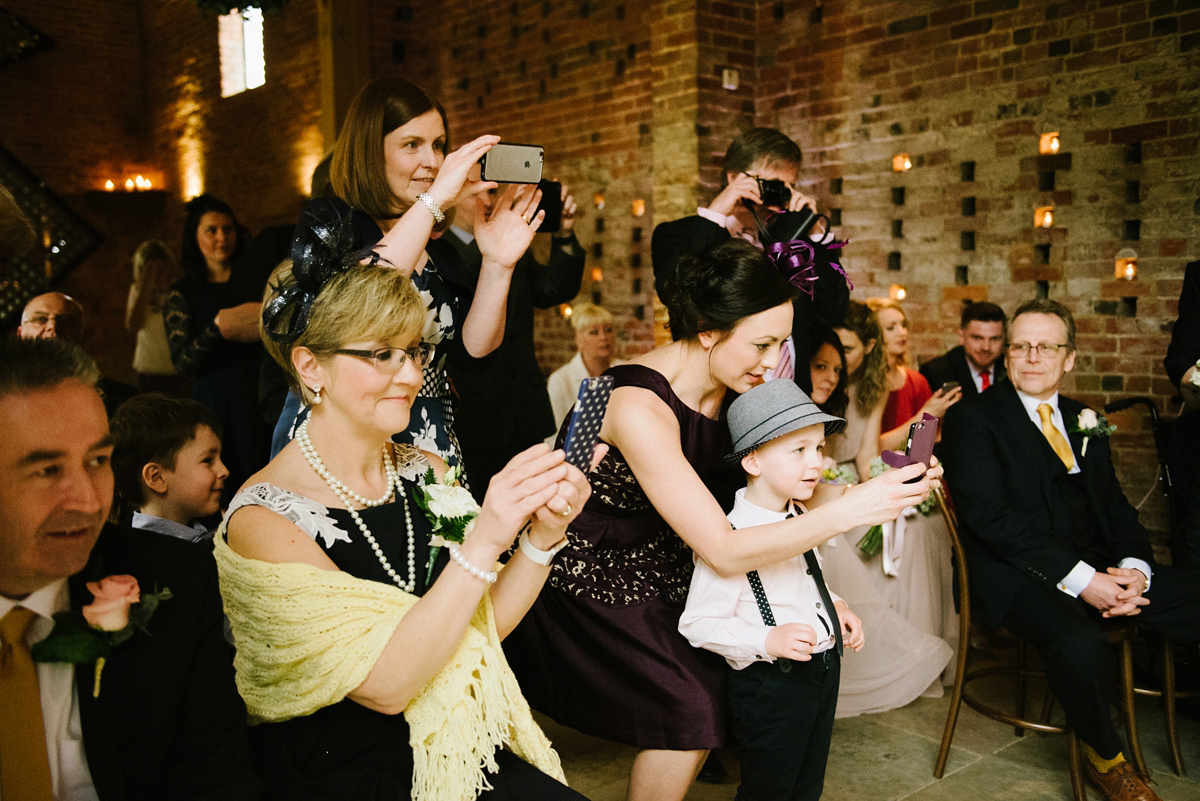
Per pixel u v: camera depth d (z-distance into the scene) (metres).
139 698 1.29
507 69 7.00
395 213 2.24
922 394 4.27
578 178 6.52
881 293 5.14
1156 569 2.92
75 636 1.21
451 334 2.26
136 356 5.61
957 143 4.73
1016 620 2.81
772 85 5.55
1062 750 3.09
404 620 1.36
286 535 1.41
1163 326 4.06
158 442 2.26
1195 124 3.90
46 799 1.20
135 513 2.31
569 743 3.18
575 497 1.46
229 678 1.40
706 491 2.00
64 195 10.89
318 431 1.51
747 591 2.05
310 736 1.46
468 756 1.44
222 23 9.89
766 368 2.06
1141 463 4.18
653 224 5.97
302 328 1.46
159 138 11.30
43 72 10.73
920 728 3.27
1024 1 4.42
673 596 2.19
